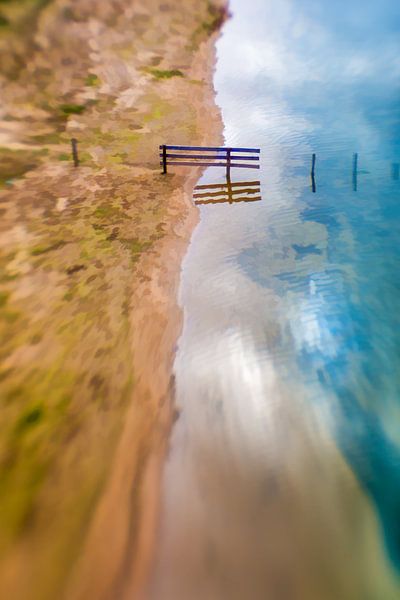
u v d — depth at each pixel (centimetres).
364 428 1002
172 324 1309
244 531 776
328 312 1394
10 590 613
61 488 770
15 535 679
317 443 962
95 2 3950
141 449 902
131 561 703
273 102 3603
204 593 678
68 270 1402
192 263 1653
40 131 2583
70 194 1970
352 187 2369
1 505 710
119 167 2400
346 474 892
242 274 1595
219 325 1327
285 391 1099
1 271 1295
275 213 2091
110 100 3128
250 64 4156
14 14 3362
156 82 3509
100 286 1368
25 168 2131
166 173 2438
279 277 1578
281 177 2520
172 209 2048
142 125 2939
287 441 966
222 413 1030
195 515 797
